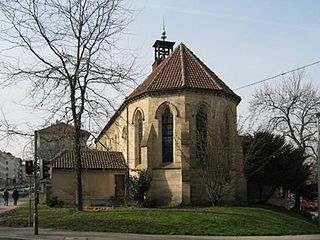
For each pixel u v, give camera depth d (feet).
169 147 125.59
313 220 132.26
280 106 181.68
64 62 96.58
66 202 133.18
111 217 87.66
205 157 116.98
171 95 124.77
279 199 154.71
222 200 119.44
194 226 81.15
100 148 188.85
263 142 133.59
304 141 177.78
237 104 135.13
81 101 97.60
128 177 131.75
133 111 137.69
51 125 99.35
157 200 122.11
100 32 98.43
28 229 80.59
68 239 67.62
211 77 129.90
